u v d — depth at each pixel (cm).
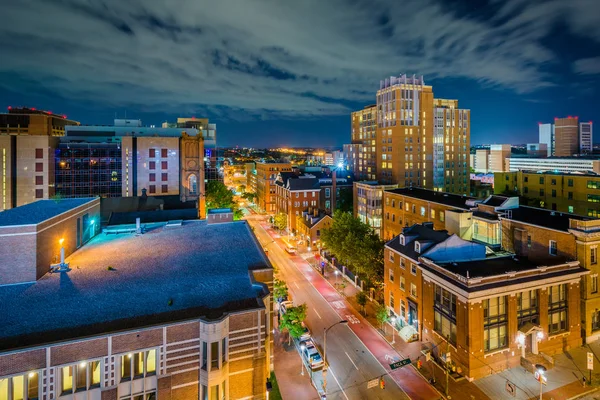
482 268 4003
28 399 2023
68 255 3669
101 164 8075
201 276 3102
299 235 9575
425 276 4131
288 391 3528
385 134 12519
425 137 12256
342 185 11519
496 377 3547
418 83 12275
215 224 5156
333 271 6944
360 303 5075
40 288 2816
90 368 2138
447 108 13188
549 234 4362
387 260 5100
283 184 11462
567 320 3991
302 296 5772
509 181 9469
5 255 2888
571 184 7869
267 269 3167
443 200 6800
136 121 10525
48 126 15612
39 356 2002
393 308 4925
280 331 4519
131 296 2686
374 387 3575
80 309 2464
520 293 3750
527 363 3634
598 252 4103
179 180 8438
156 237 4434
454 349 3716
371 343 4369
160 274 3139
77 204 4069
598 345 4056
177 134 10019
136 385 2239
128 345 2184
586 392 3325
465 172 13512
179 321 2302
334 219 7275
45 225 3144
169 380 2286
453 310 3747
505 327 3678
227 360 2428
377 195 8531
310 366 3844
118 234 4612
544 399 3241
